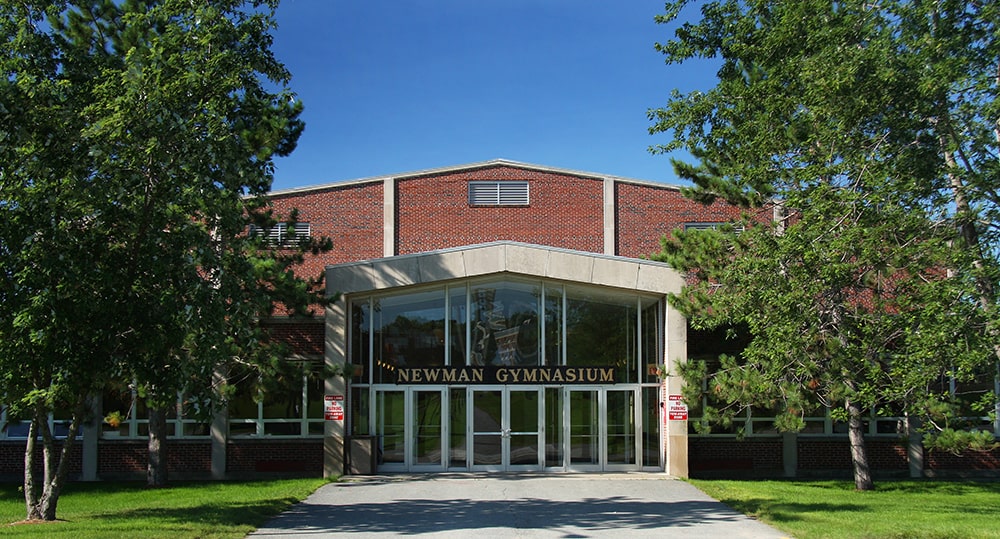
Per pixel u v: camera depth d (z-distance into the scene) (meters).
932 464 25.22
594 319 23.73
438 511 15.77
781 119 16.14
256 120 14.48
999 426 24.98
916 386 13.15
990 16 13.63
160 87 12.22
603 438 23.42
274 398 24.67
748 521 14.38
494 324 23.66
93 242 12.40
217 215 13.69
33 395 11.97
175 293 12.64
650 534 12.91
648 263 23.08
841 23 14.52
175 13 13.08
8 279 12.07
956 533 12.54
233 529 12.95
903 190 13.37
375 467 22.94
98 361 12.23
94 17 18.86
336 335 22.66
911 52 14.00
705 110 18.81
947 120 13.99
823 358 16.81
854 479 22.58
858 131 14.33
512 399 23.58
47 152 12.05
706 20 18.56
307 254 29.52
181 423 24.41
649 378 23.58
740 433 20.84
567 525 13.90
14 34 13.16
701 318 19.31
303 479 22.64
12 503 18.20
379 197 30.11
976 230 14.17
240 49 13.34
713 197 20.62
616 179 30.16
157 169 12.59
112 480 23.98
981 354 12.27
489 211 30.06
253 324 21.02
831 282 13.46
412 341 23.66
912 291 14.03
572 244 29.78
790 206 15.12
